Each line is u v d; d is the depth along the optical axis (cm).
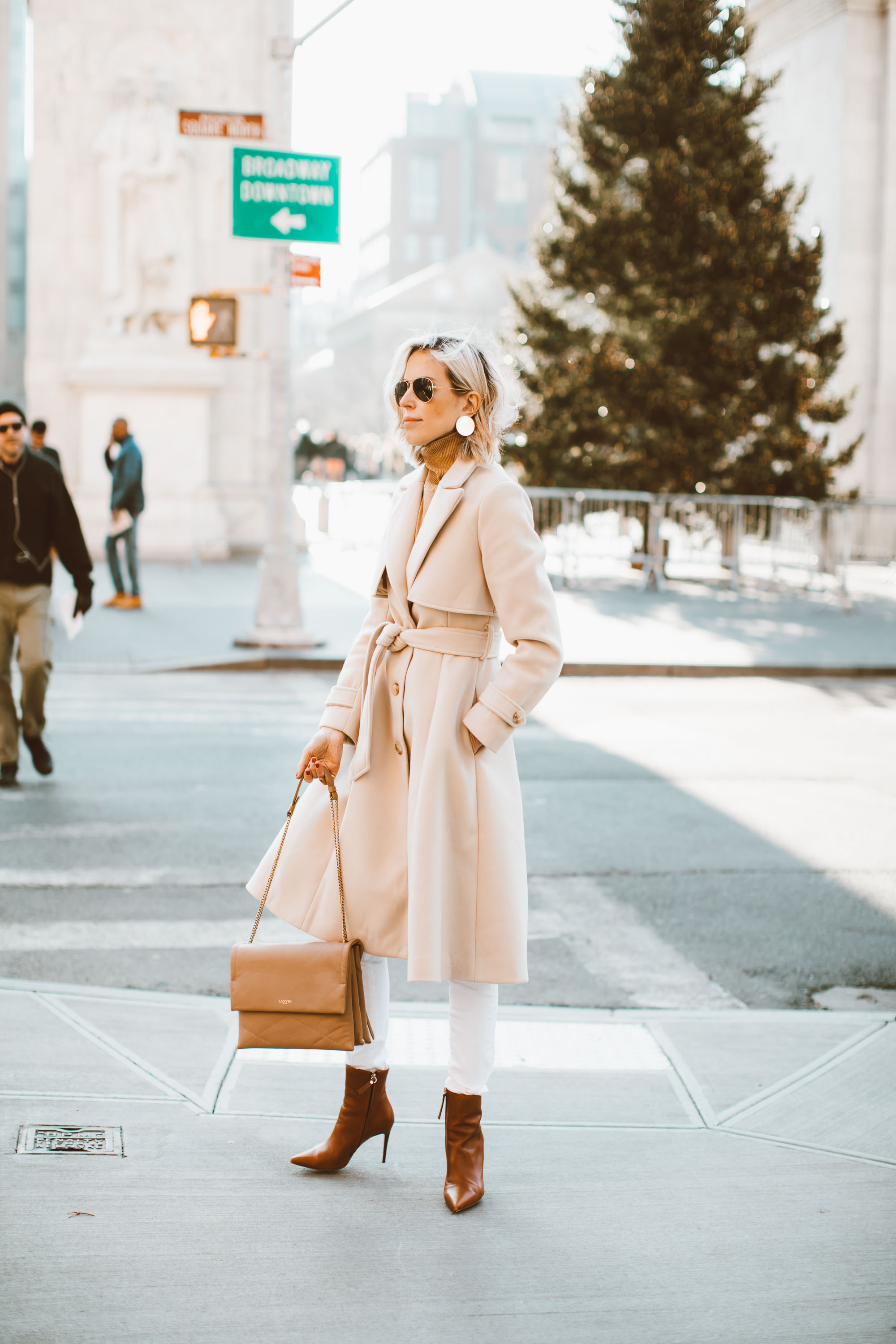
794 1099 393
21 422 745
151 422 2297
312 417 8556
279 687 1176
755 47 2872
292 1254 300
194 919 558
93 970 495
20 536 760
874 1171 348
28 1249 297
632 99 2147
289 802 763
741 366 2131
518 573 312
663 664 1295
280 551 1336
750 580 2053
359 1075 335
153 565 2156
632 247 2131
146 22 2305
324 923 321
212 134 1220
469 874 315
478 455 322
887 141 2616
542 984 496
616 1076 409
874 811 772
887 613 1745
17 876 610
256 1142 355
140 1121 365
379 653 325
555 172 2273
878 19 2600
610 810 762
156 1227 309
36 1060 402
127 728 978
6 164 3206
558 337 2231
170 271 2298
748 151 2197
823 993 493
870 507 2378
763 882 630
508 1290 288
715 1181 341
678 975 508
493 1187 334
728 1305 284
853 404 2644
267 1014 308
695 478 2116
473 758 319
